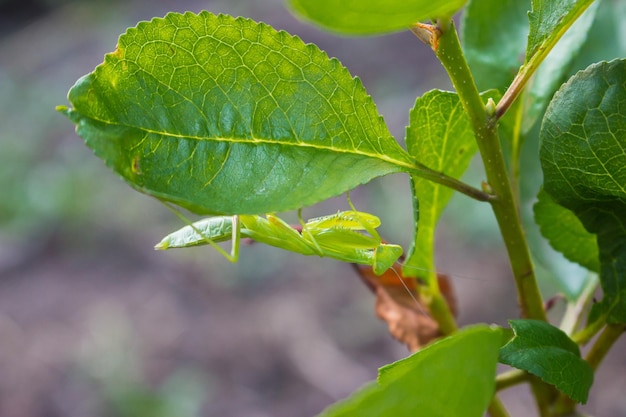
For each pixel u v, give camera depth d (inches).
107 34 111.1
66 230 77.7
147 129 14.4
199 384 58.8
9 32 119.6
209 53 14.5
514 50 17.3
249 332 63.0
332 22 12.7
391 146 14.8
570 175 14.9
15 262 75.5
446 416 13.0
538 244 17.5
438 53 14.5
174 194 14.3
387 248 17.1
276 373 59.4
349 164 14.7
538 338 14.7
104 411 57.6
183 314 66.2
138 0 119.3
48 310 68.9
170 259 73.0
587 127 14.6
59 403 58.9
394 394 12.9
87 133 14.1
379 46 92.8
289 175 14.6
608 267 15.4
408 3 12.6
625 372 51.0
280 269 69.0
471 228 63.6
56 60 107.7
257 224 17.0
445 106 15.3
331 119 14.7
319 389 57.3
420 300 17.3
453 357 13.1
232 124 14.6
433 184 16.2
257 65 14.6
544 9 14.5
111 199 80.4
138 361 61.4
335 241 17.2
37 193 80.5
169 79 14.5
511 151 16.9
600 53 18.5
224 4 109.0
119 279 71.9
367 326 61.6
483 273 60.7
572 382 14.6
